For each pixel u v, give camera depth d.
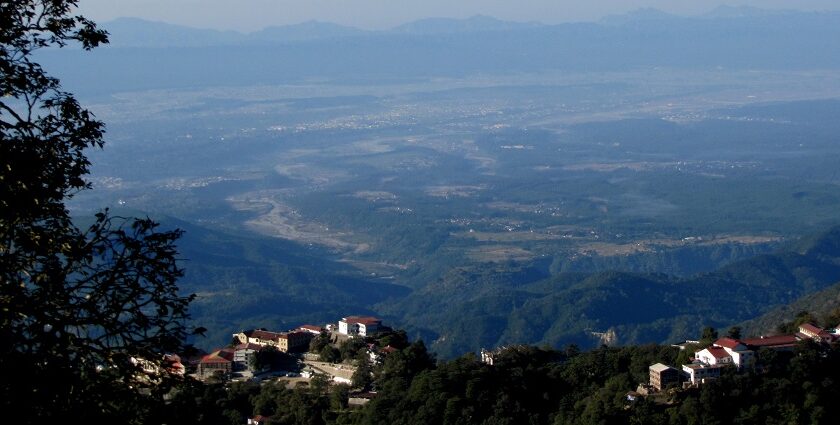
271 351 141.75
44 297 38.44
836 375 112.06
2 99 42.75
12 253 39.06
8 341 36.75
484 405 112.75
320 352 143.88
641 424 107.06
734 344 119.25
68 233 40.34
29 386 35.91
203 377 131.50
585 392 118.50
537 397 118.69
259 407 118.50
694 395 111.75
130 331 38.97
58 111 41.69
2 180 38.69
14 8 40.88
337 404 118.75
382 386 123.94
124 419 37.88
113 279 39.09
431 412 110.56
